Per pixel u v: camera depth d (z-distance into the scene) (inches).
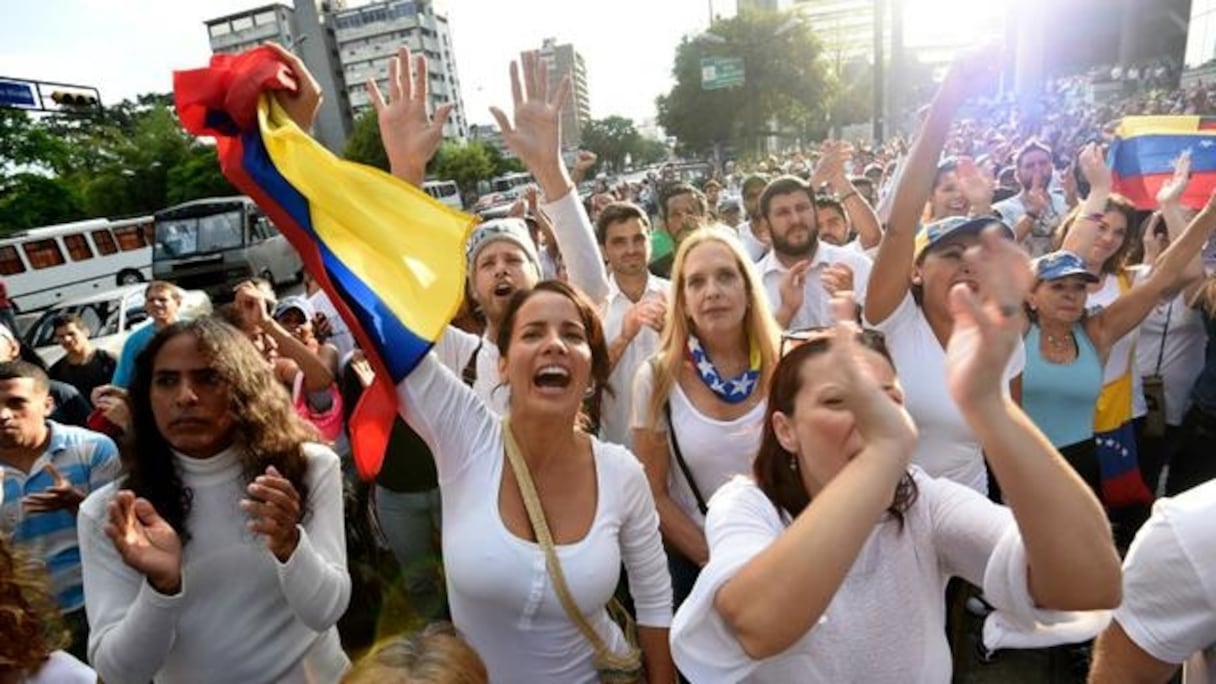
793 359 52.0
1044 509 39.7
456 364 115.0
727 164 1811.0
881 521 50.6
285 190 72.1
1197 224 104.7
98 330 384.2
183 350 68.9
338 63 3961.6
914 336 92.6
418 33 3914.9
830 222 209.8
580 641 67.6
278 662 71.1
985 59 84.7
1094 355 108.4
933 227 94.2
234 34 3715.6
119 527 59.7
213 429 69.8
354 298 69.4
